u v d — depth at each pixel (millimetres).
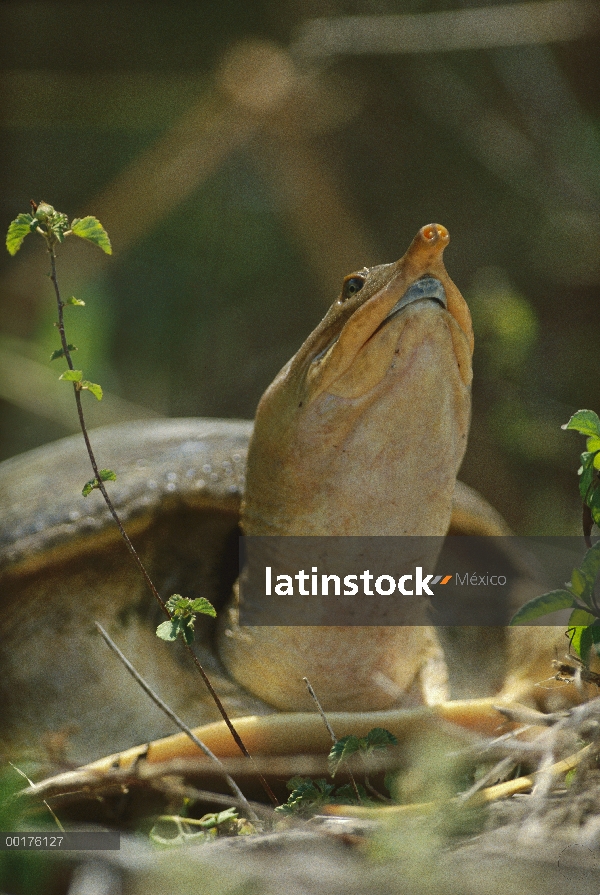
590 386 3916
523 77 4426
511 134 4488
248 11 5055
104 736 2934
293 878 2795
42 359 3678
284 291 4738
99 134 4953
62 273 4469
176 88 4895
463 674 2988
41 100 4809
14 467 3062
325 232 4766
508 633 2990
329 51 4473
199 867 2805
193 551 2963
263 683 2926
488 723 2887
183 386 4449
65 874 2824
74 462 3020
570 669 2877
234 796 2887
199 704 2932
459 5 4684
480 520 3020
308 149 4703
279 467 2904
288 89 4504
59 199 4945
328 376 2883
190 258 4684
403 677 2926
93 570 2951
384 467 2887
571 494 3482
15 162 4992
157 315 4520
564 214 4203
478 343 3756
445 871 2791
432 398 2875
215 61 4895
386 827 2816
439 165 4871
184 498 2955
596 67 4277
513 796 2834
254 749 2883
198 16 5102
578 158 4266
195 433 3035
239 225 4734
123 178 4676
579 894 2783
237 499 2961
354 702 2922
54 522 2949
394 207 4906
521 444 3551
